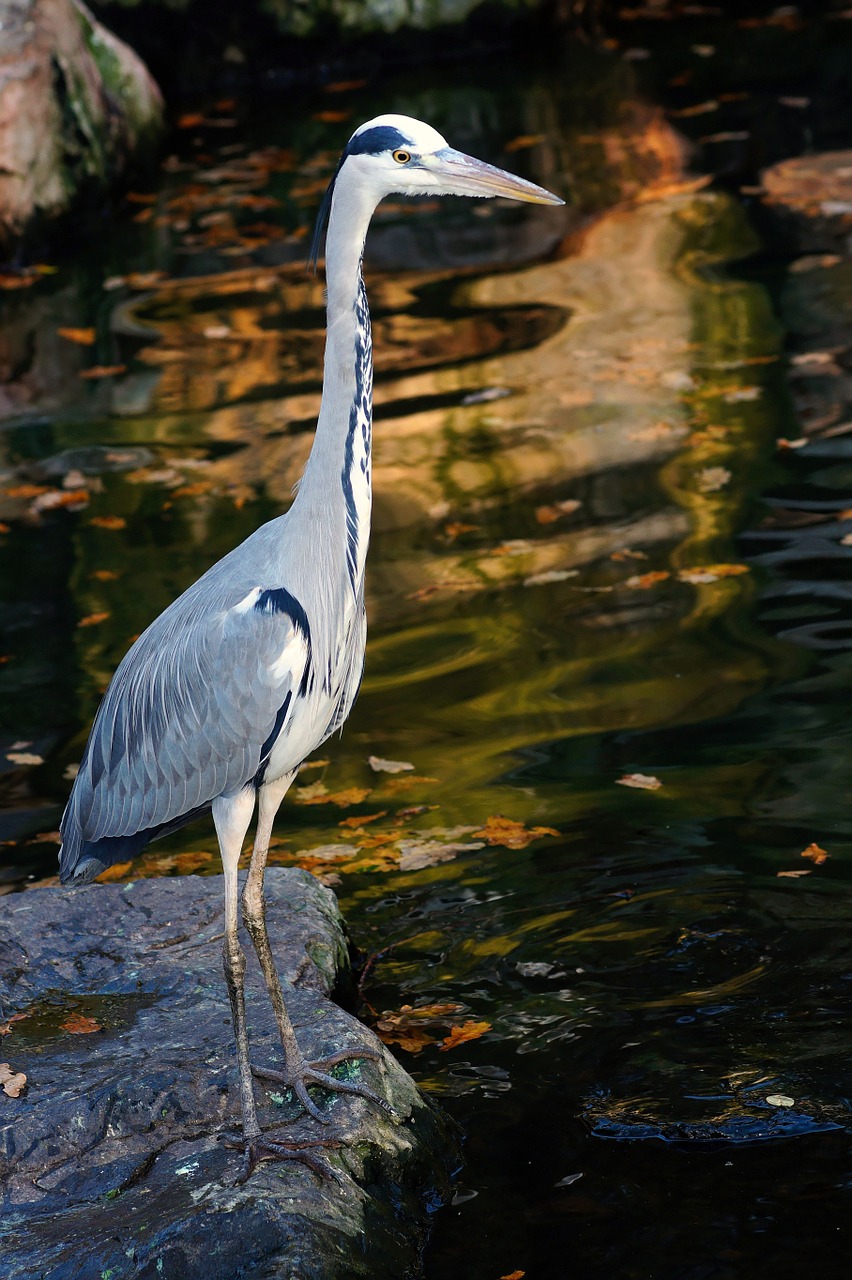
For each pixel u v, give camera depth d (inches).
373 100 1176.2
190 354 770.8
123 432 690.8
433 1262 268.8
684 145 985.5
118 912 358.3
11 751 462.3
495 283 813.2
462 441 641.0
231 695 283.6
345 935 361.7
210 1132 283.6
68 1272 250.5
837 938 349.4
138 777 296.5
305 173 1032.2
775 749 422.9
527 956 354.0
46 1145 280.4
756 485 574.2
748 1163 286.2
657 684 461.4
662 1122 297.7
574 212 900.0
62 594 554.3
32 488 643.5
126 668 302.4
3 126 923.4
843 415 619.8
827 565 515.5
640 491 581.6
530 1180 287.3
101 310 842.2
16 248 927.0
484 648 494.0
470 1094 311.3
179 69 1250.0
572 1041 324.5
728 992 335.9
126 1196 269.1
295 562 288.2
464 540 563.5
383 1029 332.8
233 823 287.9
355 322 287.9
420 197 975.0
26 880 401.1
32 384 754.2
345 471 290.0
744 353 689.6
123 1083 290.4
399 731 454.9
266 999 321.4
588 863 385.1
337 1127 282.0
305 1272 247.3
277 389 720.3
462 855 394.0
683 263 802.8
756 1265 262.5
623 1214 276.7
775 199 874.1
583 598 515.8
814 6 1322.6
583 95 1118.4
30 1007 323.9
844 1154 286.5
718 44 1223.5
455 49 1269.7
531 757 433.7
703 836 390.0
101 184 989.8
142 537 590.2
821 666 459.2
